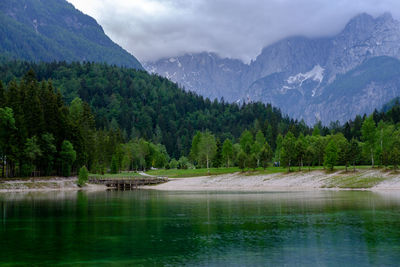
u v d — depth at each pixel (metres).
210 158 171.75
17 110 111.25
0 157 108.12
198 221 52.53
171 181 146.12
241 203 73.00
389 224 47.94
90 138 155.25
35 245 38.84
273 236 42.06
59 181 117.44
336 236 41.50
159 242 39.91
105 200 82.19
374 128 133.12
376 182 103.62
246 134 192.00
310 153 135.50
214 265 31.73
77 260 33.50
